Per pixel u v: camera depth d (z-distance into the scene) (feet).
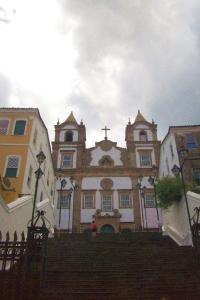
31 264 24.97
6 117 80.02
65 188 118.73
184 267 34.94
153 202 114.73
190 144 88.53
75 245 47.65
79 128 138.62
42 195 86.48
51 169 102.83
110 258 39.63
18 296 22.65
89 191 118.42
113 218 110.83
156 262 37.32
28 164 72.84
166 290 28.32
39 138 85.56
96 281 30.35
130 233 65.72
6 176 69.62
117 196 117.60
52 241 52.26
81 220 111.75
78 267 35.55
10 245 24.88
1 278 23.22
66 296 26.84
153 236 60.39
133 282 30.30
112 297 26.96
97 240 53.88
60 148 130.41
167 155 98.53
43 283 25.58
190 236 54.65
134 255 40.86
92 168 123.34
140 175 119.65
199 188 61.00
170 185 63.46
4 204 40.81
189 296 27.04
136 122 139.13
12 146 74.49
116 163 128.77
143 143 131.54
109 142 134.00
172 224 71.15
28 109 81.41
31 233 26.30
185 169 82.43
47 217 79.10
